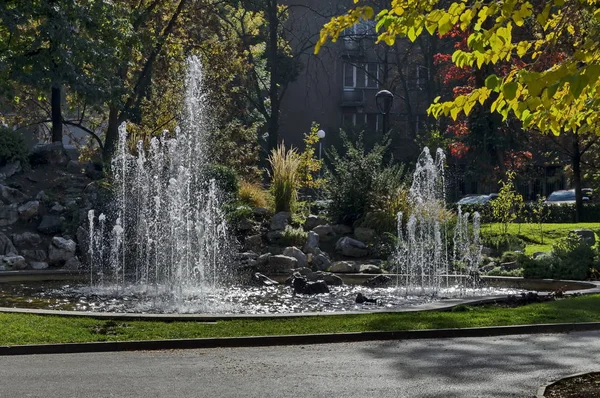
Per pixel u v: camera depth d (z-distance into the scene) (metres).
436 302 15.25
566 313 13.89
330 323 12.59
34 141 50.88
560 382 8.63
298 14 60.25
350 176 26.83
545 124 6.76
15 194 25.06
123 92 30.95
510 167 40.72
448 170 43.69
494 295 16.98
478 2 6.16
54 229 23.92
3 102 36.28
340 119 64.88
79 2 28.86
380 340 11.80
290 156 27.88
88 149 39.62
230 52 36.44
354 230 25.61
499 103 6.51
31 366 9.64
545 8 6.02
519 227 27.94
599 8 6.20
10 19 26.72
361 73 65.06
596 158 39.78
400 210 25.50
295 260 22.52
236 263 22.44
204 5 38.41
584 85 5.12
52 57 28.19
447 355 10.55
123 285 19.33
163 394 8.11
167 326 12.16
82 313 13.00
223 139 31.50
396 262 22.59
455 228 24.52
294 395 8.12
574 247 21.58
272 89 47.84
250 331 11.77
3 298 16.73
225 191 26.06
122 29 30.09
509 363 9.98
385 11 6.70
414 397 8.07
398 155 58.12
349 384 8.67
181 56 35.94
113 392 8.18
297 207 27.09
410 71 62.00
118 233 22.23
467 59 6.51
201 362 9.97
